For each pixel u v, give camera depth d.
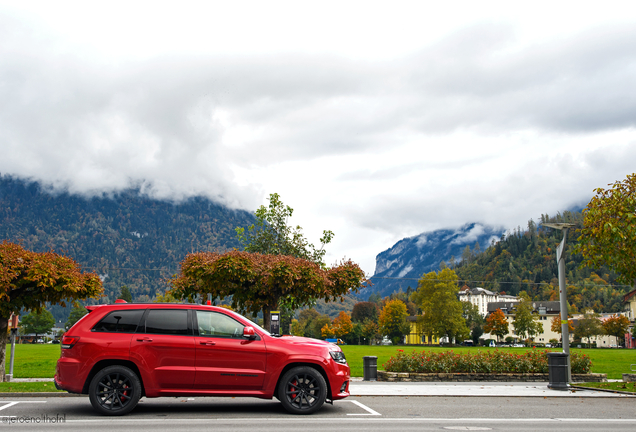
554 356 16.70
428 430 8.80
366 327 144.25
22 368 26.12
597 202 17.67
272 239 26.27
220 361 10.30
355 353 56.19
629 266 17.16
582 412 11.44
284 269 19.56
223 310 10.76
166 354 10.20
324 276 20.83
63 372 10.05
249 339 10.49
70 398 12.64
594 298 198.75
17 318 18.41
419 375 20.28
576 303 194.62
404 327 133.88
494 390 16.20
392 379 20.08
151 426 8.80
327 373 10.64
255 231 26.48
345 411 11.02
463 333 93.25
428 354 21.62
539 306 175.38
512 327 168.12
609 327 121.94
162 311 10.53
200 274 19.47
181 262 20.58
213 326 10.56
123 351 10.10
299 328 163.25
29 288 17.16
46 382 16.36
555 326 133.12
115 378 10.10
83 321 10.38
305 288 20.19
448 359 21.16
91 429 8.47
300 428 8.77
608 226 16.20
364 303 183.25
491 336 154.50
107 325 10.33
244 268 19.28
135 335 10.25
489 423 9.72
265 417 9.99
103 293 18.03
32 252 16.91
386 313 135.38
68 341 10.19
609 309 187.50
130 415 10.05
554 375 16.62
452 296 92.75
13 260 16.06
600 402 13.45
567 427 9.38
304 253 26.22
